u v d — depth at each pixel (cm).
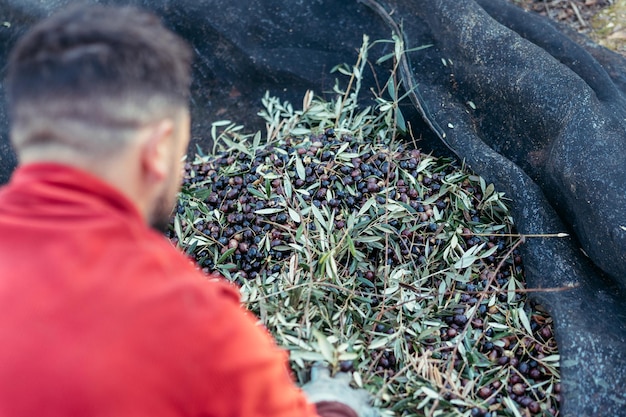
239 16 279
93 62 96
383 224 223
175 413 96
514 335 206
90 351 91
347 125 264
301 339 189
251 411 106
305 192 235
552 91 233
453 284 219
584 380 188
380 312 206
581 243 220
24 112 98
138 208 108
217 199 242
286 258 221
